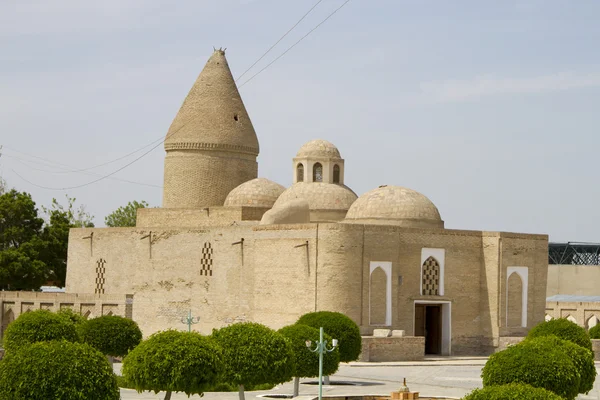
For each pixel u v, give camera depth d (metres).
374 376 43.31
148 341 30.33
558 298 81.12
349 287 50.44
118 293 62.09
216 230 56.72
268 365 33.38
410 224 54.50
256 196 59.50
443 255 54.44
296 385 37.00
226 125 61.88
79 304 63.03
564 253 91.19
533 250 57.12
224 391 38.53
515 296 56.12
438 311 54.97
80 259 65.31
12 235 75.50
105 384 24.89
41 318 41.75
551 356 30.59
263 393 38.00
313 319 43.75
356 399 36.09
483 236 55.97
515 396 23.80
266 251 53.56
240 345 33.38
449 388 39.38
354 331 43.56
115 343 44.66
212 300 56.62
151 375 29.67
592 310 71.88
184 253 58.53
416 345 50.72
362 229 51.12
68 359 24.52
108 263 63.09
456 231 55.06
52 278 77.69
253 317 54.06
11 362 24.25
